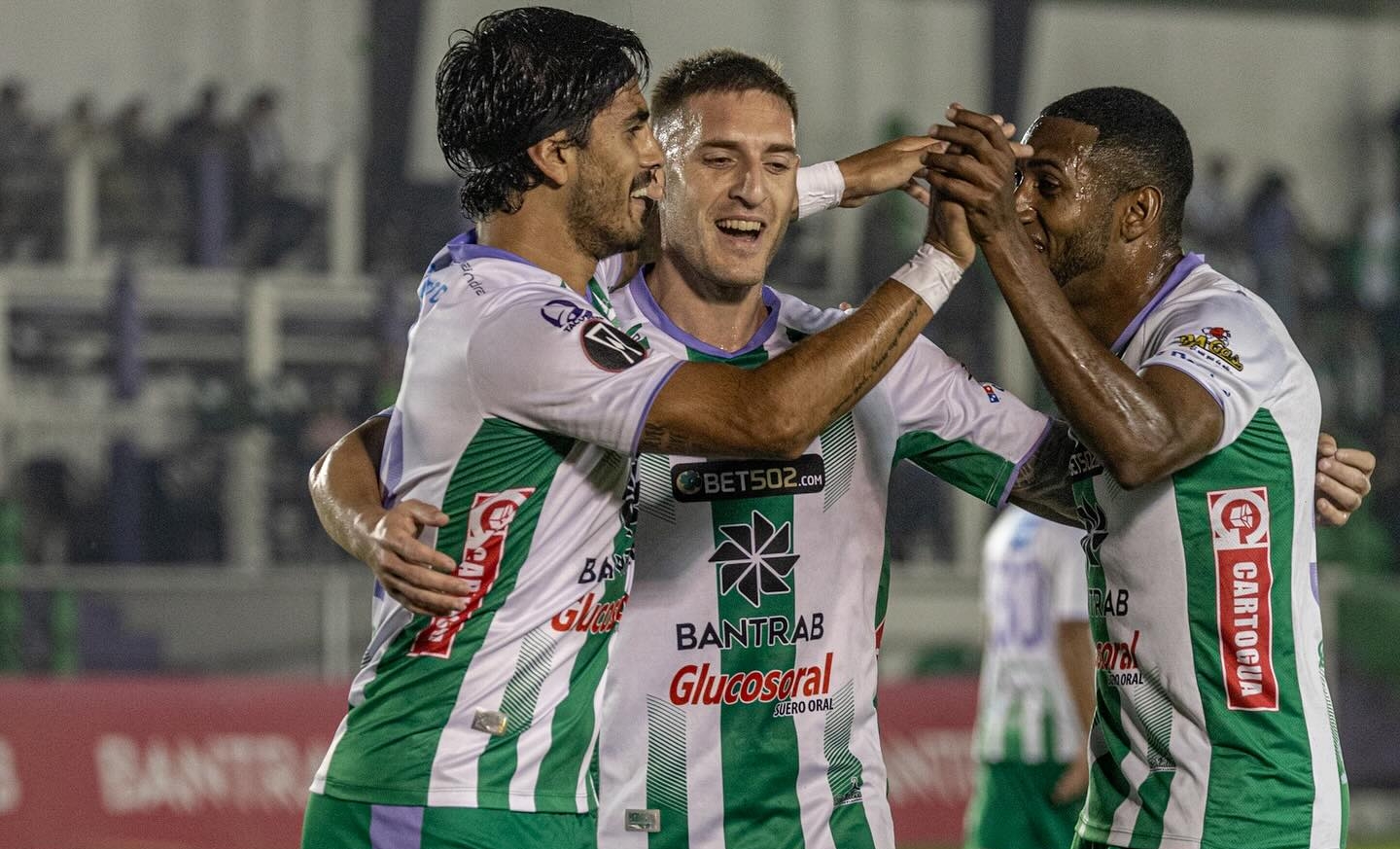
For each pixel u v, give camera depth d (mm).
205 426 40438
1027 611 20094
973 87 52375
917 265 9359
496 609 8680
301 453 40844
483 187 8945
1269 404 9992
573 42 8812
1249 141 54594
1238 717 9961
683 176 10383
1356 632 33969
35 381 40688
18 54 44656
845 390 8781
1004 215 9422
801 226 44812
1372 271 49500
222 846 27359
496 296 8695
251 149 44031
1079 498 10664
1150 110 10484
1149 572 10133
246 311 42062
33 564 38875
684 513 10789
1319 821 10023
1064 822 19797
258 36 46250
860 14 51344
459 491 8648
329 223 44469
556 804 8758
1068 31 53531
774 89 10352
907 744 29578
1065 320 9398
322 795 8820
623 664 10828
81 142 42781
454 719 8602
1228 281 10398
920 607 36625
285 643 30016
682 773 10812
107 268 41812
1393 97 55281
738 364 10914
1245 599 9953
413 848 8539
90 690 27500
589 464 8836
